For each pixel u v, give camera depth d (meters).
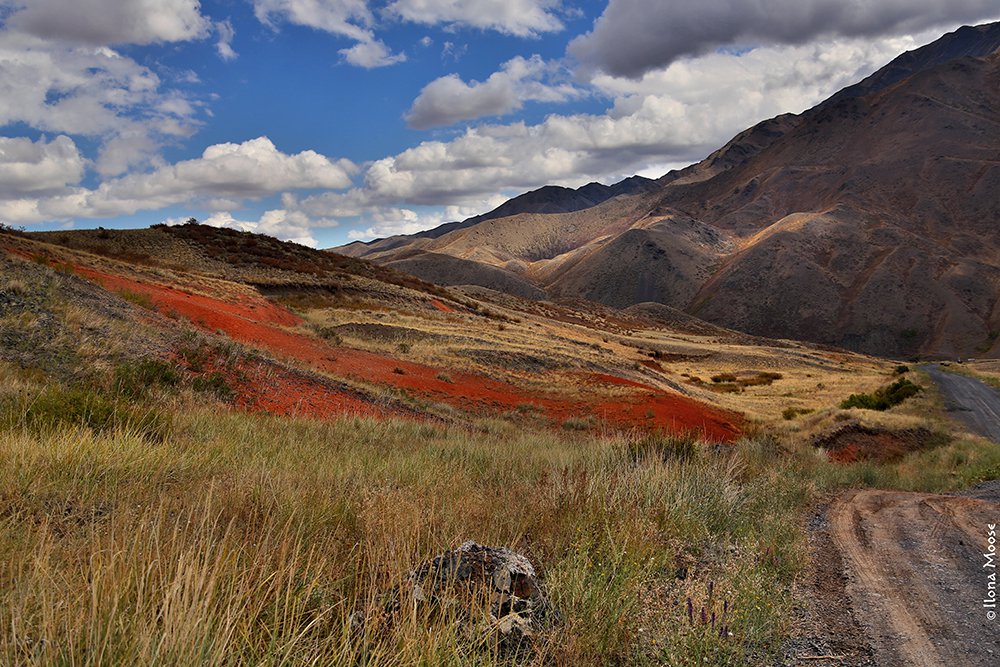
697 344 115.62
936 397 44.69
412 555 3.99
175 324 19.88
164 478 5.34
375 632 2.80
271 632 2.62
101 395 9.76
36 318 13.87
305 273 58.91
